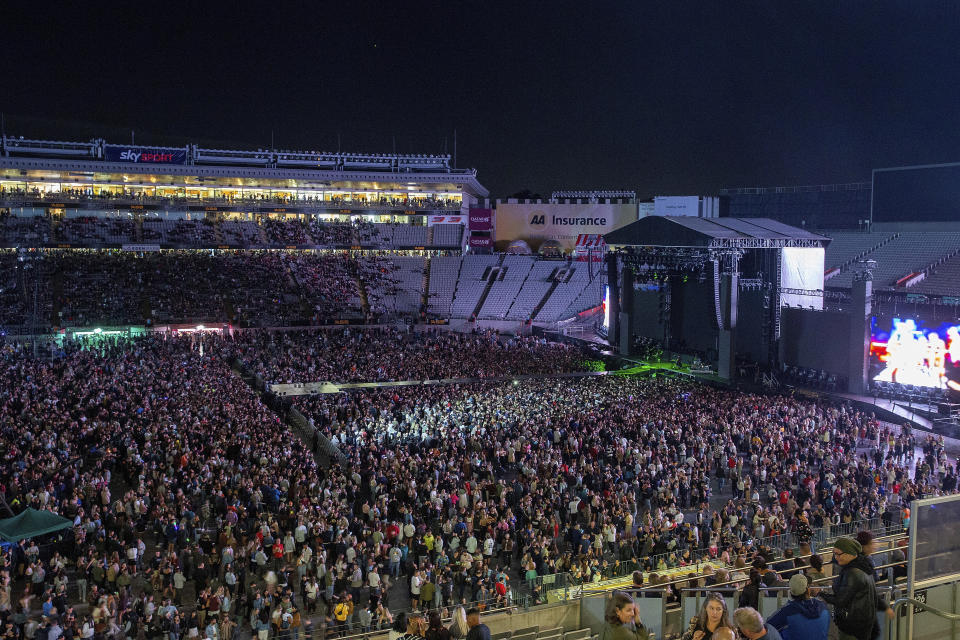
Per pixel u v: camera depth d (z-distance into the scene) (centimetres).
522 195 13062
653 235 7781
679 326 7831
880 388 6081
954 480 3900
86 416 4500
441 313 9488
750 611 796
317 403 5150
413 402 5169
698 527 3156
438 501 3303
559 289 9994
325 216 11162
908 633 932
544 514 3294
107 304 8381
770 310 7094
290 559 2922
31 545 2877
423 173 11075
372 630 2478
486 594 2547
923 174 8906
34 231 9481
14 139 10012
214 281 9225
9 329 7625
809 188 11150
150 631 2489
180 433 4131
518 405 5112
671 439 4372
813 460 4166
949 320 5628
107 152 10306
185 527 3014
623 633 929
